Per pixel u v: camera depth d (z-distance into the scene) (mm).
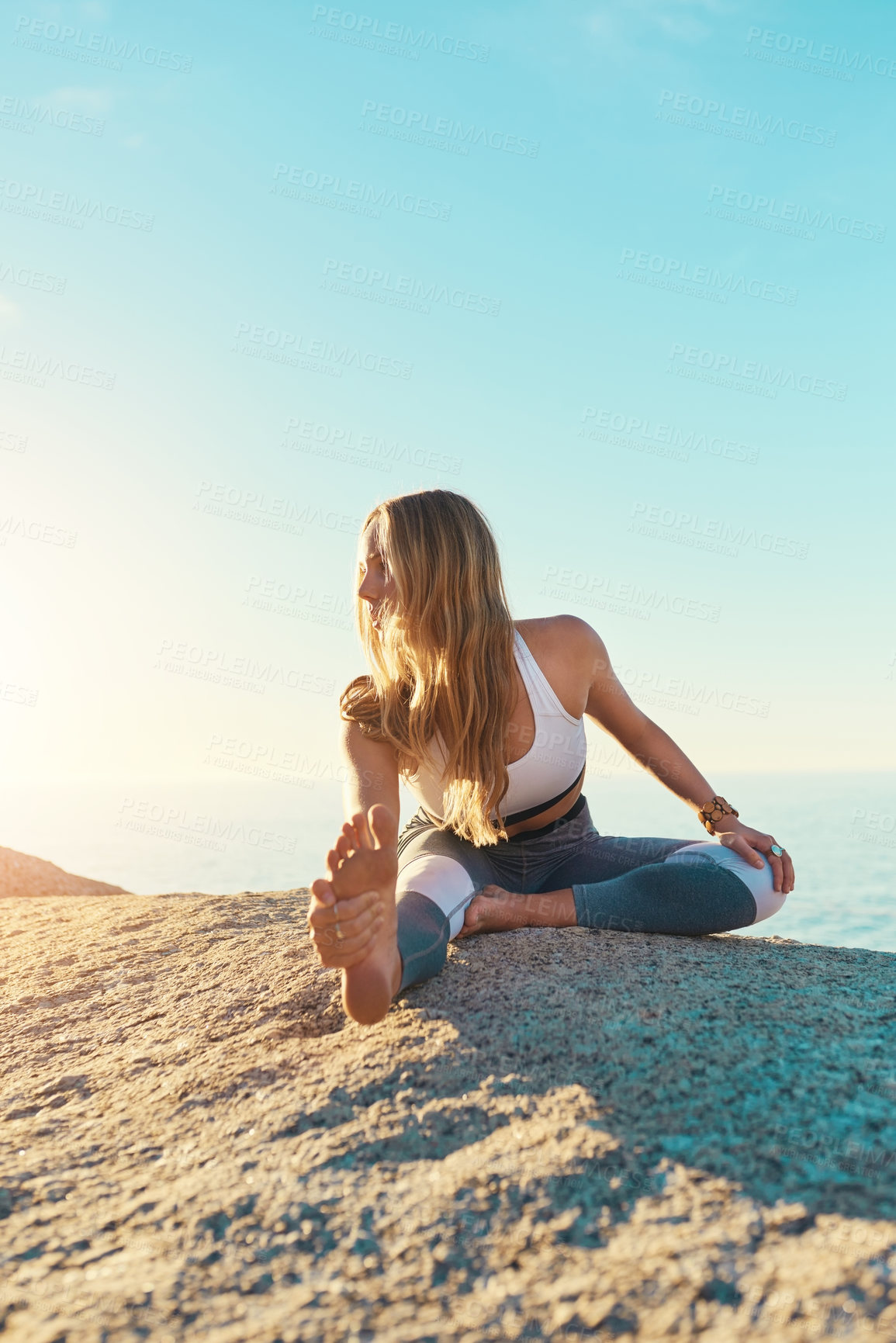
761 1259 860
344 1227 1007
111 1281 940
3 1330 859
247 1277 935
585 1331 800
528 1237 947
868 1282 803
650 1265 873
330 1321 848
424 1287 891
